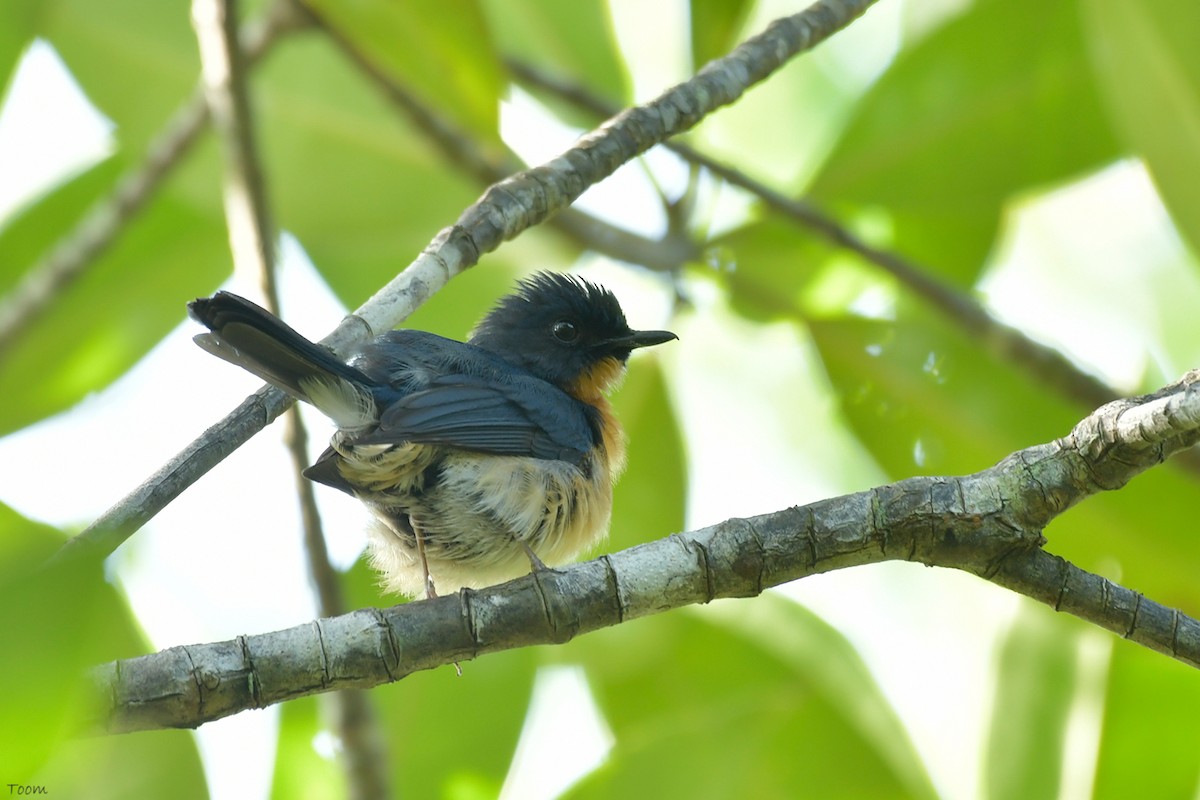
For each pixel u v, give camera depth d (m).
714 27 11.02
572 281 11.70
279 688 6.92
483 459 9.30
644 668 11.10
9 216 13.37
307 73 12.90
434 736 10.92
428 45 10.87
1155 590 11.04
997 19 11.90
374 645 7.07
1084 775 9.87
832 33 9.52
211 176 13.05
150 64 13.05
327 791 10.97
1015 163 12.17
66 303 12.80
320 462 9.16
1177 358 14.05
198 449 7.09
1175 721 9.70
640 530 12.38
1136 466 7.03
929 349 11.95
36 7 10.38
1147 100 10.00
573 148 8.63
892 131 12.22
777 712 10.54
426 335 10.55
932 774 12.98
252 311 7.67
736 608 11.24
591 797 10.23
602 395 11.49
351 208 12.96
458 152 12.70
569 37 12.99
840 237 11.82
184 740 9.48
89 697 4.40
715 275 12.31
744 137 14.35
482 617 7.23
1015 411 11.77
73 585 3.92
